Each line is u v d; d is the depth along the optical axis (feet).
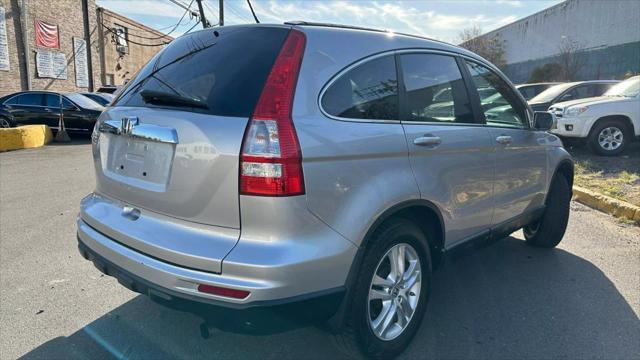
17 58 67.05
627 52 100.48
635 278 13.37
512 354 9.66
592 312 11.40
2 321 10.59
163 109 8.28
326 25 8.84
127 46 99.25
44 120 46.24
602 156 31.07
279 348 9.78
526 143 12.92
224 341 10.00
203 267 7.28
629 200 20.63
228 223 7.38
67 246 15.25
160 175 8.10
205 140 7.39
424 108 9.78
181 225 7.86
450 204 10.13
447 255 10.54
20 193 22.79
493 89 12.15
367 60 8.75
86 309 11.20
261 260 7.06
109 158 9.44
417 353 9.65
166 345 9.81
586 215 19.71
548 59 130.21
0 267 13.51
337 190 7.73
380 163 8.45
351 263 7.98
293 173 7.18
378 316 9.04
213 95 7.79
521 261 14.61
